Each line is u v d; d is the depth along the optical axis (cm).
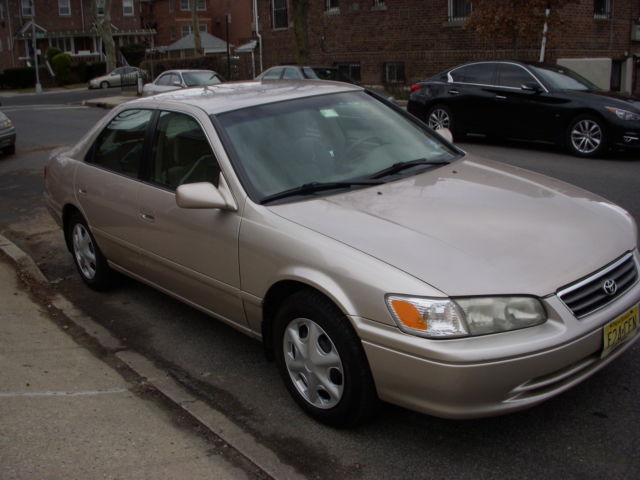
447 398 294
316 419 354
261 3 2767
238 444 336
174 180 437
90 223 529
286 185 391
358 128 448
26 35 5703
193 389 400
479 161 462
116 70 4528
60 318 511
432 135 485
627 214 396
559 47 1897
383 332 304
